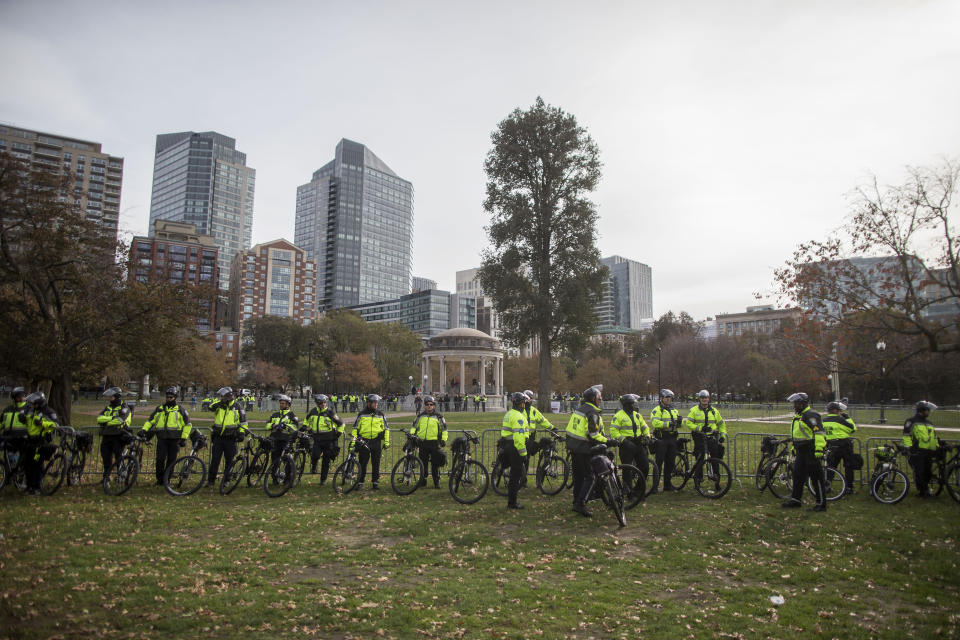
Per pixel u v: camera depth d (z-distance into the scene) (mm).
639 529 8609
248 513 9477
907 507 10258
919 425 11086
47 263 21734
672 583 6320
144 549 7242
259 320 92125
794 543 7914
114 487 11367
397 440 20078
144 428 11742
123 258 25312
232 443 11547
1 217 21031
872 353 14609
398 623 5148
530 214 38750
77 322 22031
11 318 21984
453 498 10836
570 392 83375
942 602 5832
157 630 4945
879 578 6512
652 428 11680
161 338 23859
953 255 13531
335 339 86750
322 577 6398
